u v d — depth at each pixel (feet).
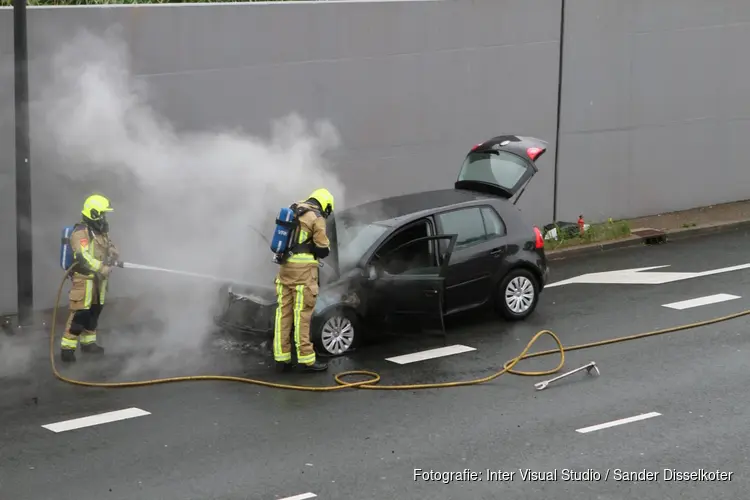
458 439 41.09
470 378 48.57
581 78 76.95
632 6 78.07
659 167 81.97
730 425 42.19
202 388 47.47
